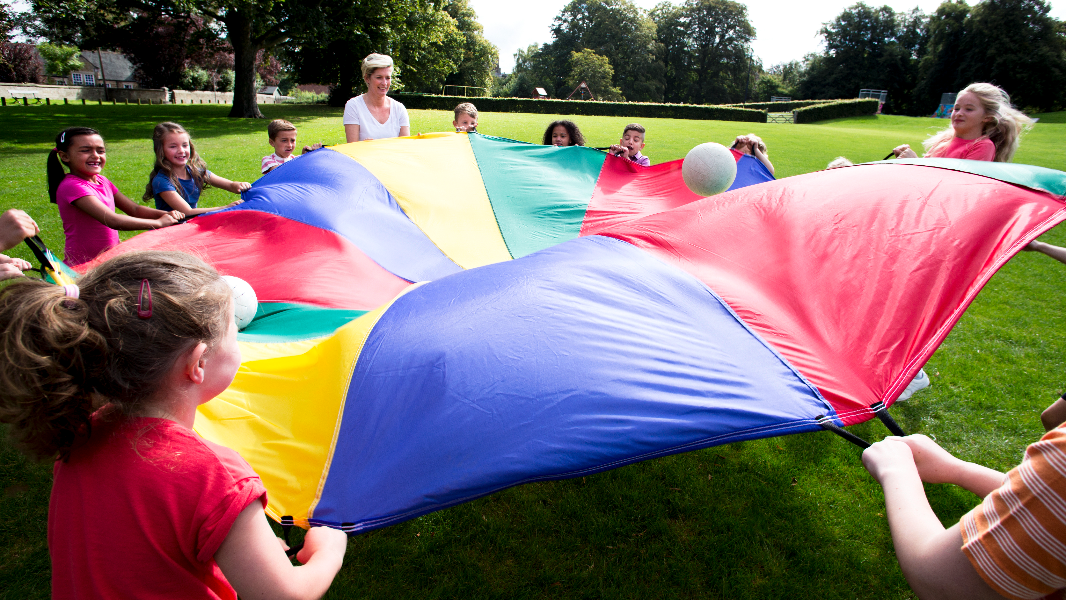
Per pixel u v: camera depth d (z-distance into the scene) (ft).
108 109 82.33
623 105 104.12
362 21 72.13
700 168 13.38
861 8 205.26
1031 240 7.35
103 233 11.84
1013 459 10.56
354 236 12.66
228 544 3.31
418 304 7.58
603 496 9.39
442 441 5.68
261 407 6.68
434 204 14.53
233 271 11.54
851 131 81.41
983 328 15.88
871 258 7.75
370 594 7.61
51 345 2.94
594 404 5.82
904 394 12.17
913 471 3.60
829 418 5.98
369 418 6.12
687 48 243.19
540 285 7.36
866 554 8.45
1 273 6.69
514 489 9.51
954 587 2.83
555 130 19.12
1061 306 17.56
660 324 6.95
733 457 10.45
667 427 5.68
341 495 5.55
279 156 18.12
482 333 6.57
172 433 3.34
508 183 15.66
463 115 18.79
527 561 8.17
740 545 8.46
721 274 8.04
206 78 174.81
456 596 7.62
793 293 7.62
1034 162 51.06
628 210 15.31
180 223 11.98
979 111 12.53
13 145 43.11
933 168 9.43
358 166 14.57
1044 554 2.49
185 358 3.36
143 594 3.27
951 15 169.99
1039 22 154.20
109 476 3.25
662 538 8.61
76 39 78.54
